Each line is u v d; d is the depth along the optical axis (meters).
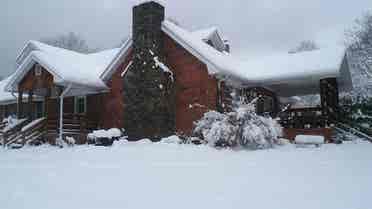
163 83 15.73
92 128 18.58
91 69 19.31
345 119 16.83
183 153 9.97
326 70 14.70
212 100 15.34
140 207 3.95
